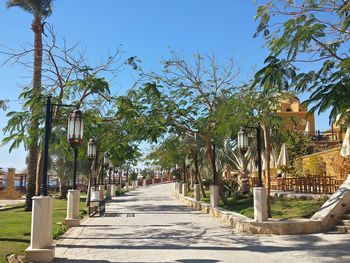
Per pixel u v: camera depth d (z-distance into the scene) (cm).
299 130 3175
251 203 2072
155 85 1802
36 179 1889
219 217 1781
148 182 7819
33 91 1783
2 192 4019
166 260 913
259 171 1396
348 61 752
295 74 864
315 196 1780
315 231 1306
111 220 1752
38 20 2094
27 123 1792
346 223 1324
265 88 883
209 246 1098
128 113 1789
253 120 1574
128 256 959
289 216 1520
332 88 780
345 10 879
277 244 1121
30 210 2016
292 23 825
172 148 2686
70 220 1529
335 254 966
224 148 2766
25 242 1041
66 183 3644
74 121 1079
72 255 970
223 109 1714
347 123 904
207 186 3662
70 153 2116
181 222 1670
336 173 2175
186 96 2055
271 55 845
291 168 2614
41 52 1928
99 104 1939
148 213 2103
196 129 2161
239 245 1111
